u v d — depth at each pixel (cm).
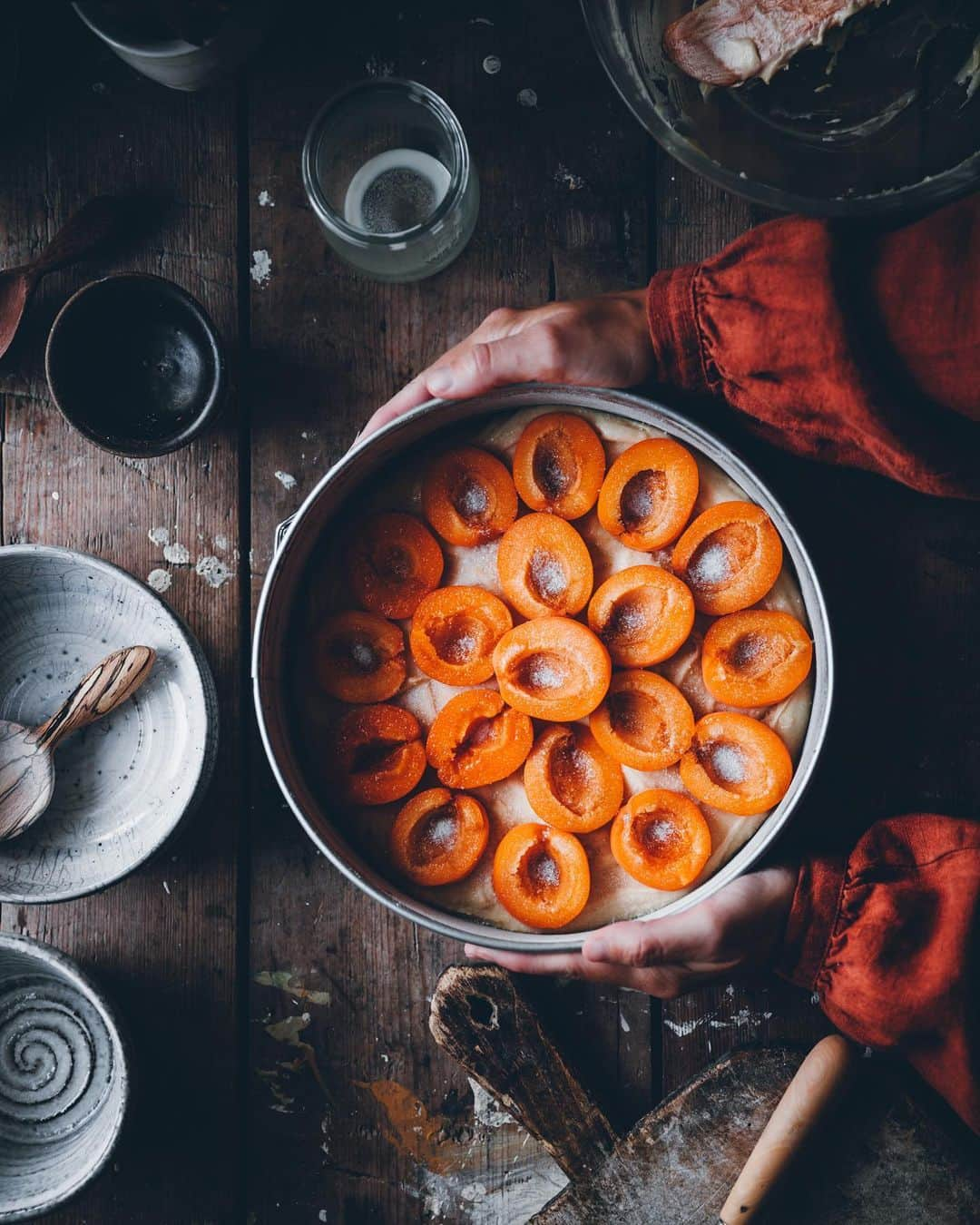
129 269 101
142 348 99
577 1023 99
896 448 90
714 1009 100
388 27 100
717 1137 96
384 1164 100
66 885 97
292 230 101
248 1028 100
